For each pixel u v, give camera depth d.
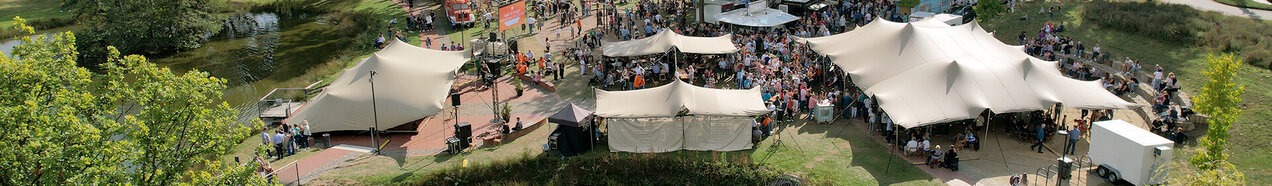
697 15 55.19
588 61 42.97
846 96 31.41
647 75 38.41
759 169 26.42
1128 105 28.16
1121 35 45.03
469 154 28.94
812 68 37.00
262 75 47.81
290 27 64.31
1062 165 23.98
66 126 18.77
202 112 22.16
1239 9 52.38
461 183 26.92
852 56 34.28
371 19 62.72
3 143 17.80
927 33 33.09
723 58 39.53
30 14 69.00
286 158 29.30
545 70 40.91
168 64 52.06
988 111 28.23
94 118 20.67
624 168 27.58
